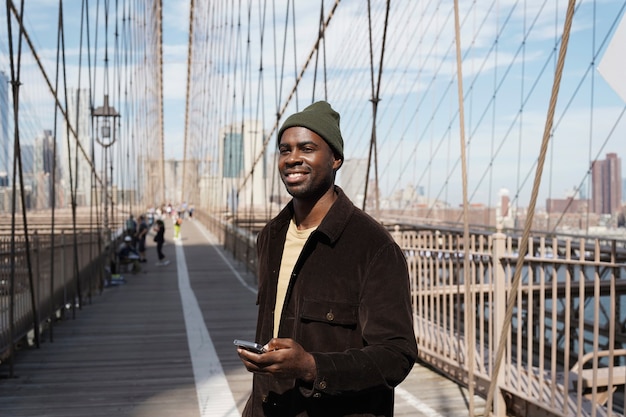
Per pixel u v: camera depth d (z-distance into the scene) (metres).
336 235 1.38
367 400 1.34
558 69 1.89
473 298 4.00
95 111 13.81
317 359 1.23
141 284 12.09
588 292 6.92
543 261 3.17
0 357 5.17
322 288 1.38
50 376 4.91
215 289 11.21
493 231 8.70
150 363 5.36
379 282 1.33
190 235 29.86
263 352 1.23
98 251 11.06
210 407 4.04
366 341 1.32
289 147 1.44
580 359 2.90
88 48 10.46
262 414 1.42
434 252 4.57
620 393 4.49
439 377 4.49
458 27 2.85
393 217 14.52
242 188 24.45
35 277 6.09
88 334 6.83
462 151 2.99
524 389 3.46
